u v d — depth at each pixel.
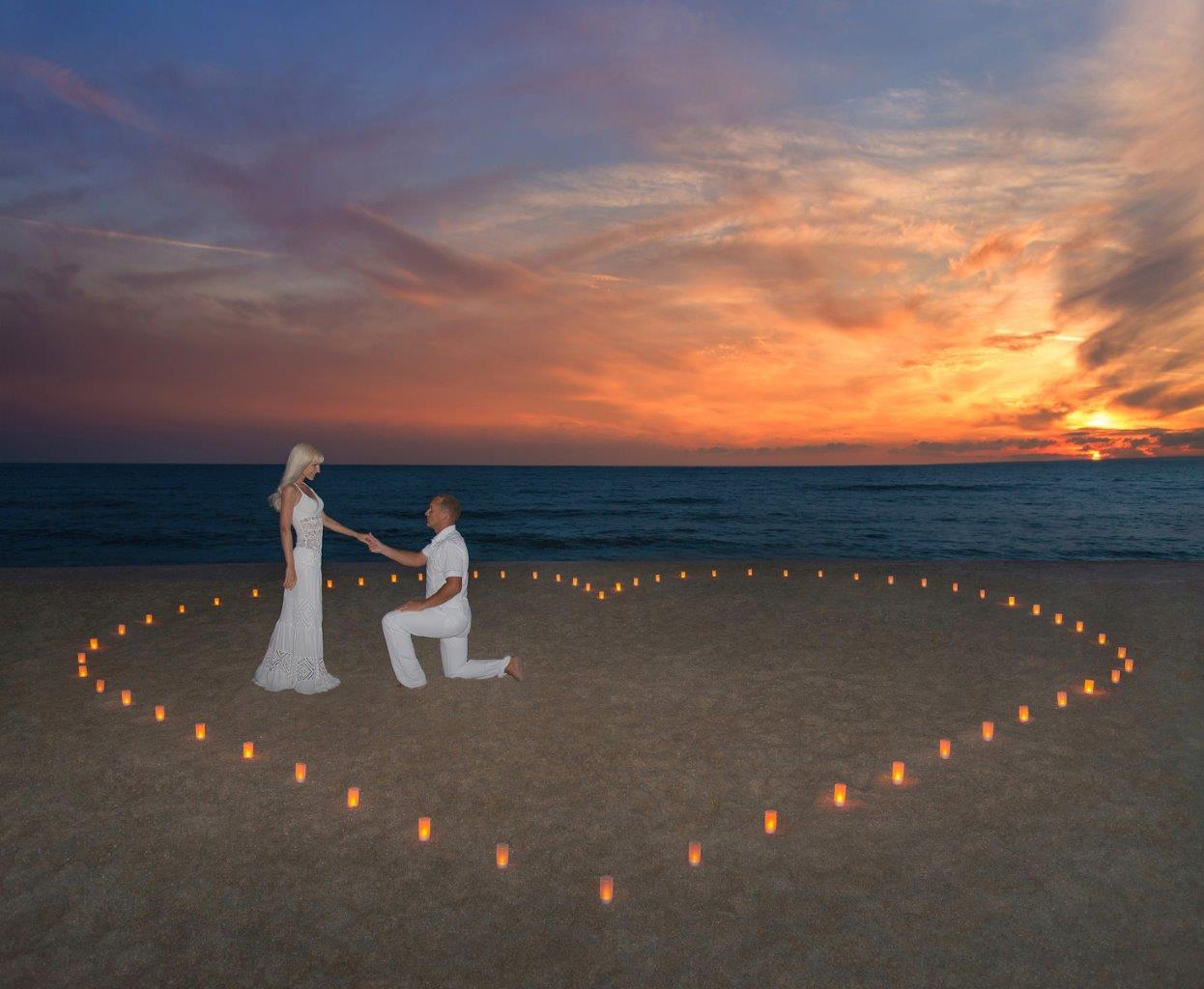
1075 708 6.46
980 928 3.47
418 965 3.21
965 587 11.97
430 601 6.56
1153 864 4.00
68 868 3.96
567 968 3.20
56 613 9.85
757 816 4.56
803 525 39.59
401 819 4.51
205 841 4.24
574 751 5.50
